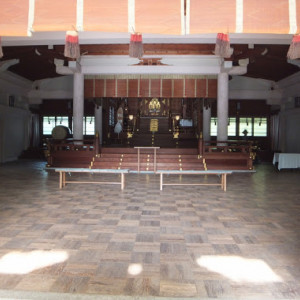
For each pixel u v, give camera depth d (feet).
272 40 25.48
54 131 45.52
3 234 11.63
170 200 18.37
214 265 8.97
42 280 7.95
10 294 7.27
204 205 17.07
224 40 11.57
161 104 57.16
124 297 7.15
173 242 10.91
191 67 35.78
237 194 20.54
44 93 51.93
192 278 8.14
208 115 48.60
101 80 37.65
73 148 34.96
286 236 11.68
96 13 11.13
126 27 11.14
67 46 11.54
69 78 51.47
